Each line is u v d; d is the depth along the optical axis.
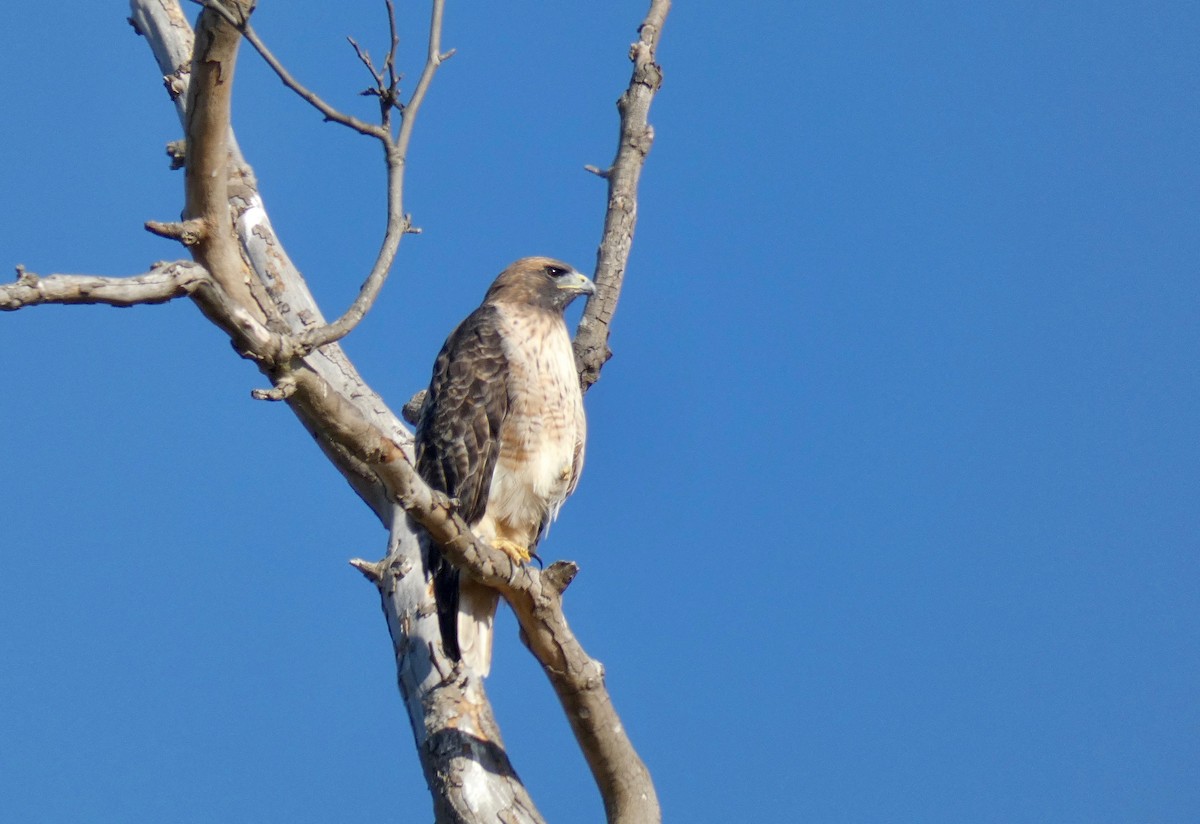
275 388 8.04
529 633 10.85
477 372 13.50
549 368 13.67
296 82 8.57
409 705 11.98
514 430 13.48
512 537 13.84
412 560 12.80
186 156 10.71
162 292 7.55
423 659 12.03
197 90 10.20
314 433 13.33
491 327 13.77
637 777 11.53
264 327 7.96
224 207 11.04
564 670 10.95
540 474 13.59
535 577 10.52
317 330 8.13
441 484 13.35
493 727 11.73
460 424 13.40
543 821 11.25
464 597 12.16
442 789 11.37
